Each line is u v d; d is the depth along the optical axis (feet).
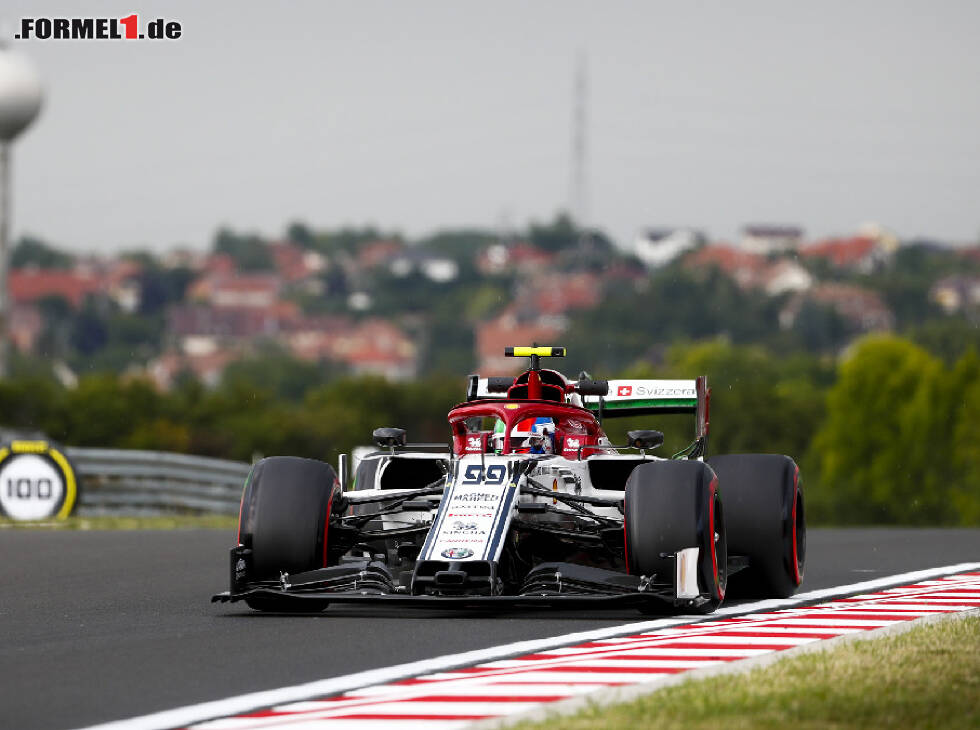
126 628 109.50
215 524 271.49
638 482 114.32
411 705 77.82
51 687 83.82
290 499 117.29
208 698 80.59
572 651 96.43
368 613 119.34
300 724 73.26
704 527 112.47
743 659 92.07
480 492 115.14
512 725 71.56
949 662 88.22
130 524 262.67
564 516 122.21
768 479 131.13
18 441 266.98
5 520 264.11
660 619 113.29
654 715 73.10
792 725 71.51
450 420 130.00
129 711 77.20
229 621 113.70
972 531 253.03
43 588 142.72
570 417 129.39
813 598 132.26
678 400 146.61
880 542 216.13
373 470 134.82
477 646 98.99
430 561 108.99
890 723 72.33
